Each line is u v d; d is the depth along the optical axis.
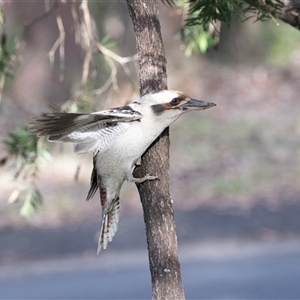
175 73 28.47
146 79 5.57
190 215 16.94
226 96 26.94
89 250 15.21
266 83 27.61
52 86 22.84
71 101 8.30
